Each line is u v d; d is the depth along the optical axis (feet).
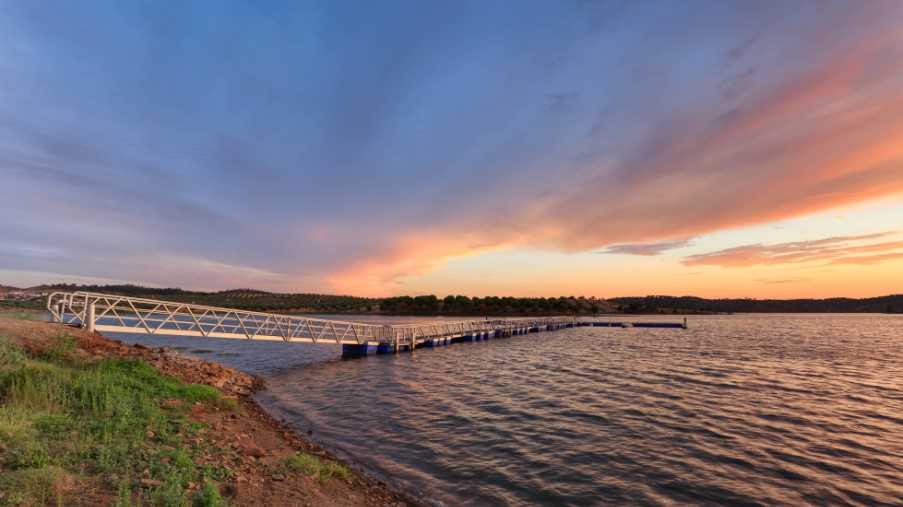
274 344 172.76
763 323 456.45
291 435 47.39
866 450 46.39
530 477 37.99
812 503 33.86
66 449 27.12
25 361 44.96
